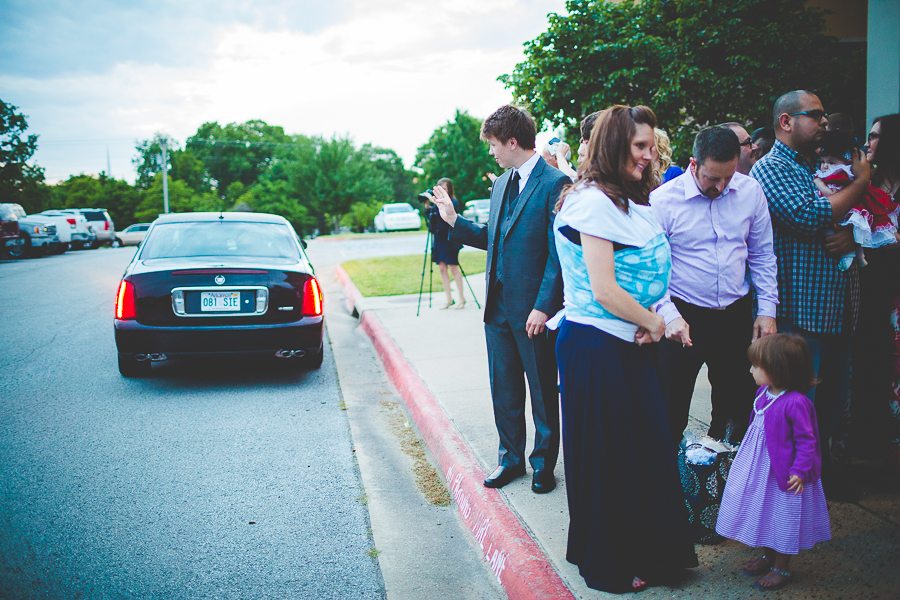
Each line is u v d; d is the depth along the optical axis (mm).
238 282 5352
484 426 4133
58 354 6785
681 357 2771
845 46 10547
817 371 2863
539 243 3043
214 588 2629
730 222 2656
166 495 3498
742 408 2965
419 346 6469
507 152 3078
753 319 2891
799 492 2205
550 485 3186
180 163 81438
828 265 2775
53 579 2672
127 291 5277
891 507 2820
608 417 2264
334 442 4324
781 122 2850
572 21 9586
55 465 3889
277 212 56438
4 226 19250
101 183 70688
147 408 5008
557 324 2471
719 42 8766
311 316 5562
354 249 21859
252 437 4406
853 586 2279
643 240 2180
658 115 9055
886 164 3135
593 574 2328
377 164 88500
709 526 2619
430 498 3498
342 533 3107
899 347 3045
